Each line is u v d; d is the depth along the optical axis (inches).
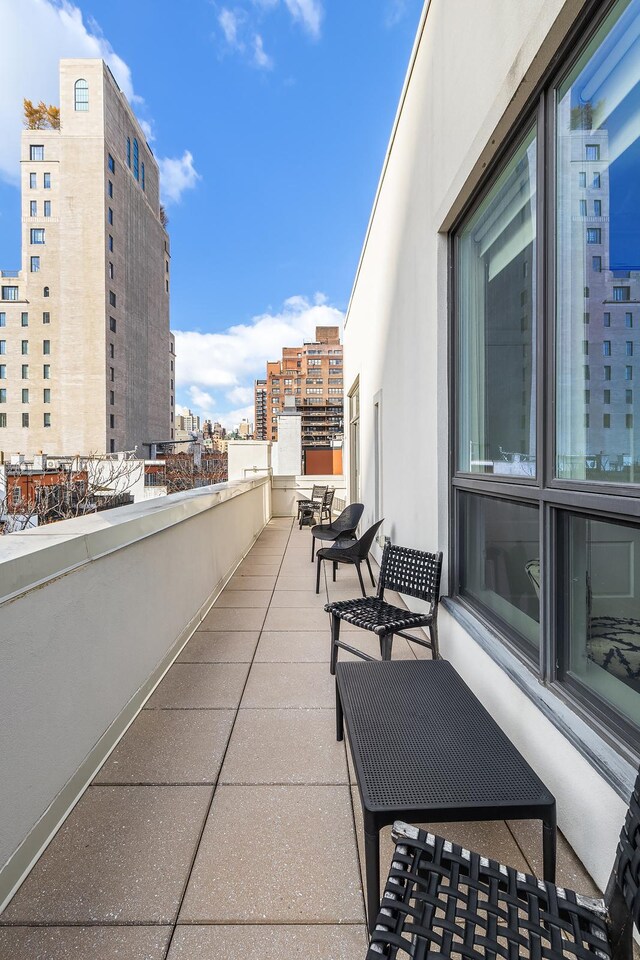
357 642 124.1
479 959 31.5
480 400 98.7
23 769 53.5
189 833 59.8
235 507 207.0
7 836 50.7
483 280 96.5
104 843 58.1
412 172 137.7
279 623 138.3
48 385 1964.8
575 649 62.4
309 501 341.7
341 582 185.5
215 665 109.1
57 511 365.7
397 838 39.8
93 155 1918.1
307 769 72.2
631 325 52.7
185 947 46.0
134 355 2212.1
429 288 119.6
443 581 111.7
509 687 71.7
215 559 163.3
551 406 66.5
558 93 64.8
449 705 64.3
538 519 72.4
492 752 53.6
